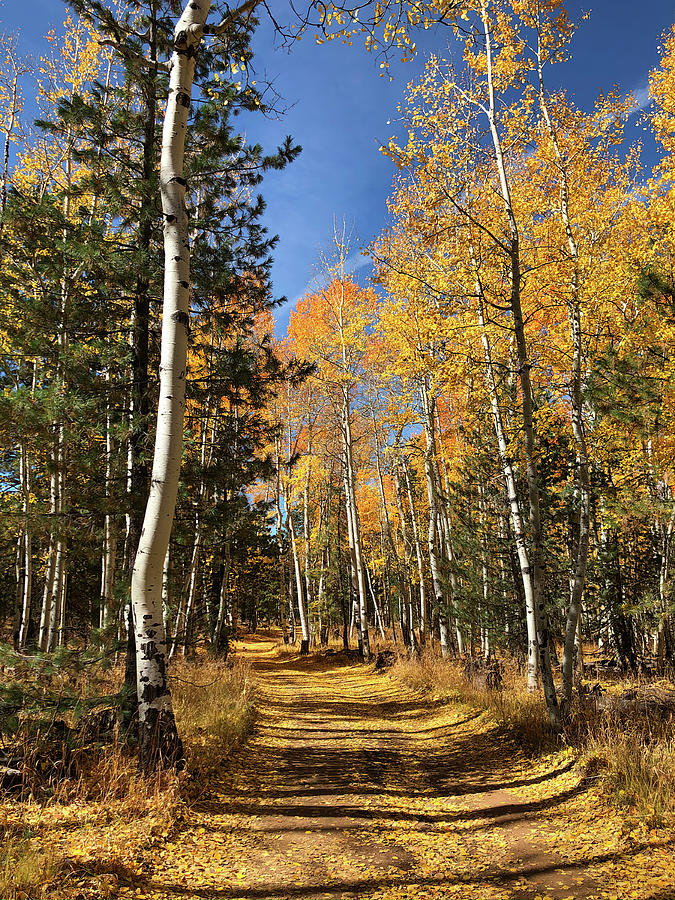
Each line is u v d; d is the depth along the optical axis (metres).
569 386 9.05
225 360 8.83
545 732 7.01
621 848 3.84
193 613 13.88
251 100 7.64
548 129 9.18
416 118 7.90
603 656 16.64
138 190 7.20
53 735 5.34
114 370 7.97
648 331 8.94
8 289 7.68
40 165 11.66
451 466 16.52
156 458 5.40
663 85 10.72
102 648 6.28
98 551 7.19
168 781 4.93
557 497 11.61
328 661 21.39
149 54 7.91
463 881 3.61
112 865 3.54
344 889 3.53
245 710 9.48
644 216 9.93
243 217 8.89
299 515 28.06
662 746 5.30
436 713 10.31
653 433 8.88
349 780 6.19
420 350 11.62
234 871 3.78
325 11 5.38
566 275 8.92
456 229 8.08
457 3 5.52
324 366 18.98
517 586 12.73
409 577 22.17
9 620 17.41
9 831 3.71
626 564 11.93
